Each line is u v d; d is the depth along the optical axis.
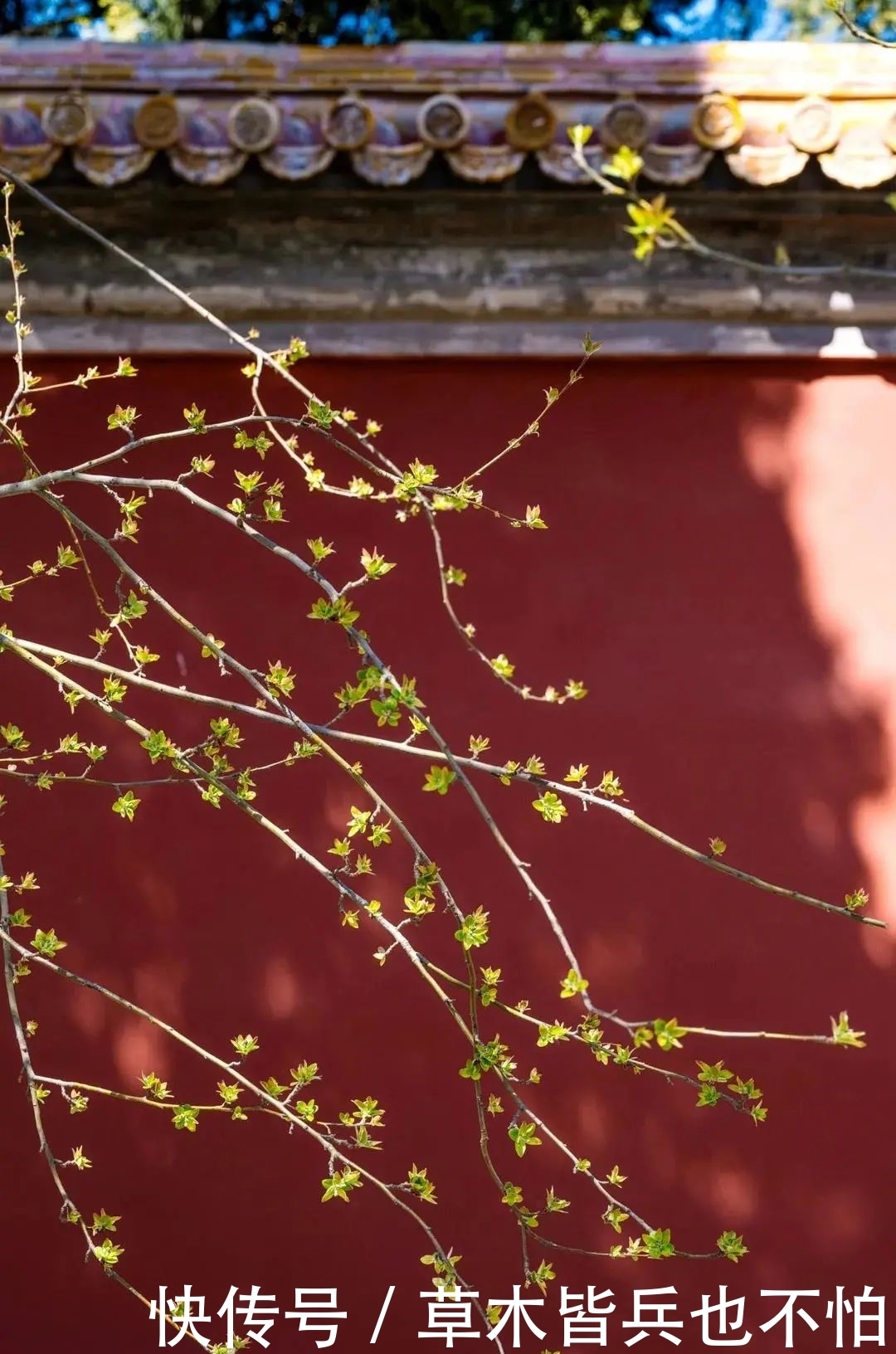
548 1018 3.75
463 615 3.89
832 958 3.78
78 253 3.84
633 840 3.81
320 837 3.82
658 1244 2.48
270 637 3.88
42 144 3.59
